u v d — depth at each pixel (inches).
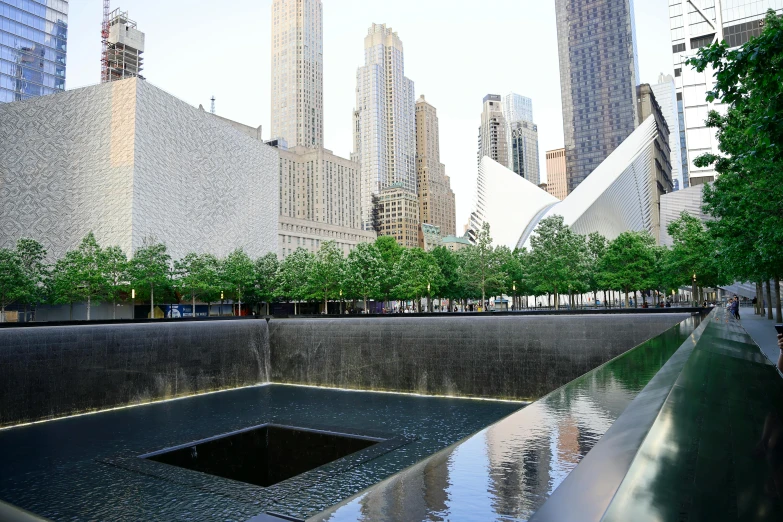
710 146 3476.9
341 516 63.7
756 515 87.5
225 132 3302.2
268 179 3754.9
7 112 2910.9
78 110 2721.5
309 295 2405.3
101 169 2635.3
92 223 2630.4
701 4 3526.1
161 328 1049.5
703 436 123.9
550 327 971.3
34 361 853.8
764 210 673.0
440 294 2659.9
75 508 485.1
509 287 2529.5
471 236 4045.3
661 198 3358.8
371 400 996.6
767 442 142.3
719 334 494.0
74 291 2087.8
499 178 3900.1
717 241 1074.1
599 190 3459.6
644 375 221.6
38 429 797.2
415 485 79.0
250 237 3503.9
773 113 315.3
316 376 1200.8
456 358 1043.9
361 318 1148.5
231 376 1181.1
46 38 4264.3
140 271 2215.8
